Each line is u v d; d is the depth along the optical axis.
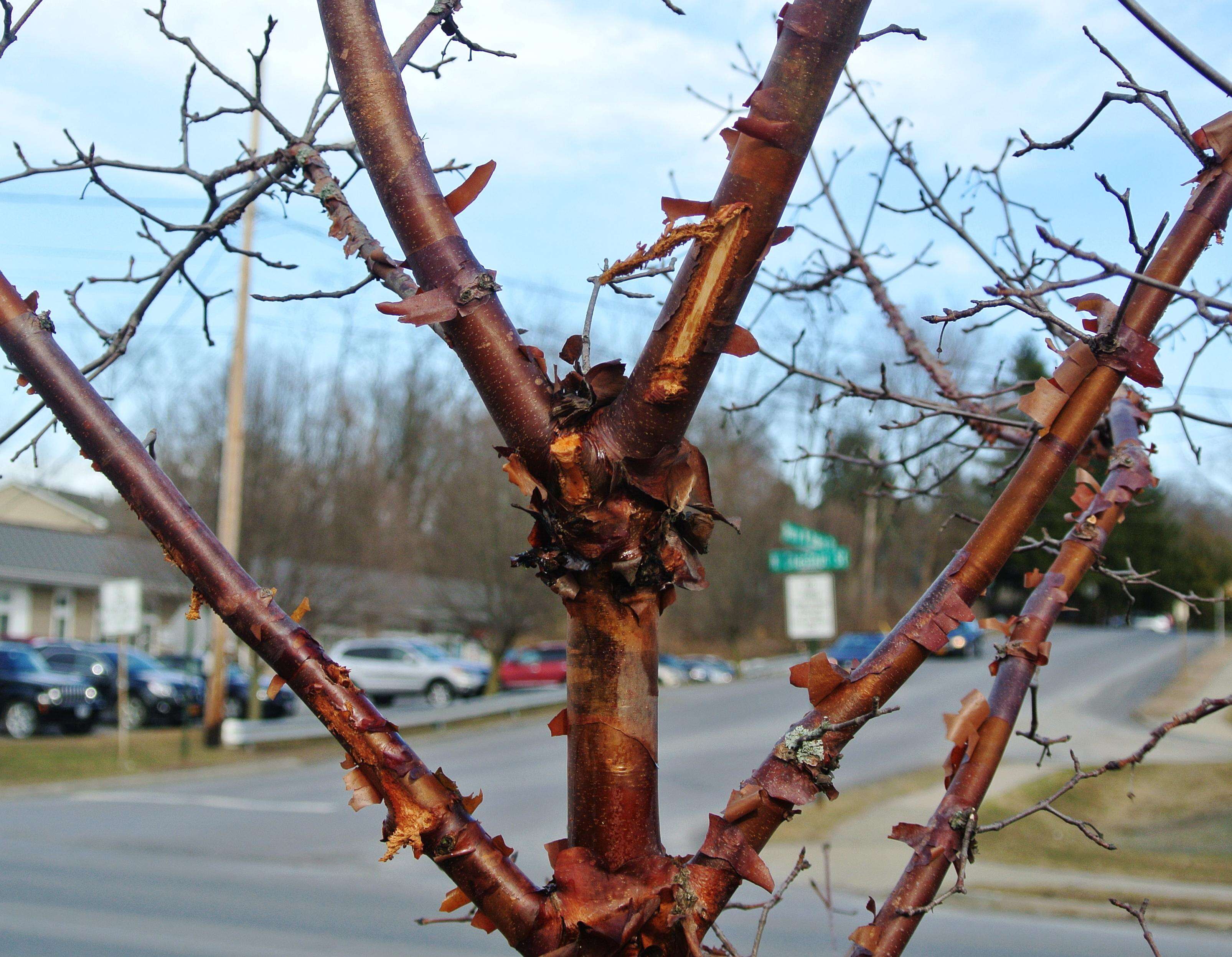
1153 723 19.25
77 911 7.89
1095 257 1.54
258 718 21.86
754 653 46.19
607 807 1.43
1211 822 11.97
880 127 2.85
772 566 14.65
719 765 15.83
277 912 8.04
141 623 28.27
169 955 6.78
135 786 16.02
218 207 2.39
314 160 2.03
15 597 36.19
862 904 8.63
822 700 1.53
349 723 1.43
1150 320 1.62
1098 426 2.60
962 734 1.78
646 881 1.40
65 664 23.19
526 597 27.97
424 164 1.57
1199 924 8.16
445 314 1.47
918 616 1.56
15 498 44.31
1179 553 35.50
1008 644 1.88
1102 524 2.03
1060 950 7.39
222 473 23.30
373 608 28.62
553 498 1.42
